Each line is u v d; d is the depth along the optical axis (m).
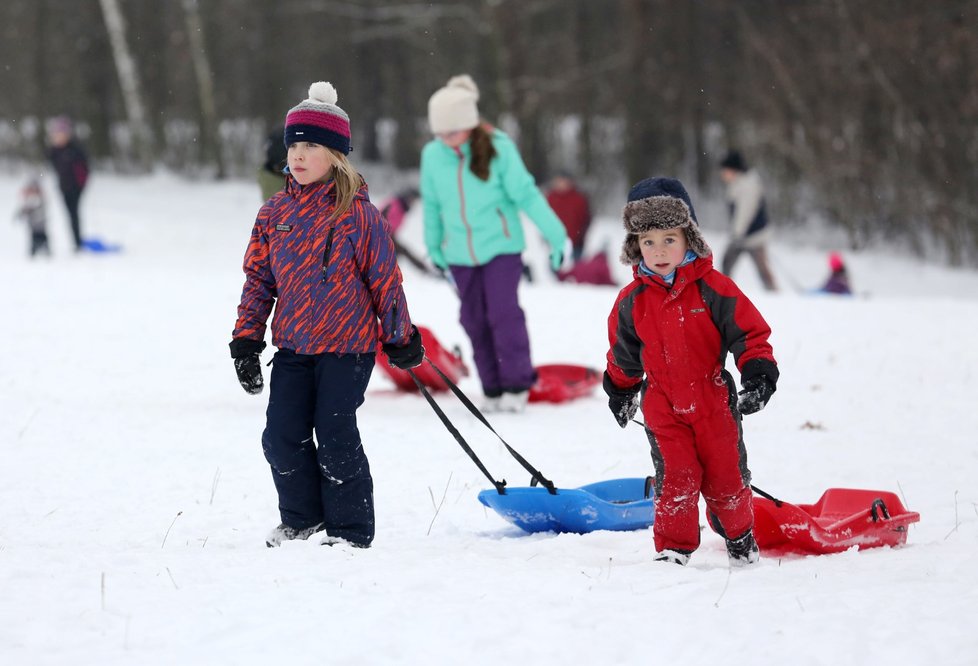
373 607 9.87
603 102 100.81
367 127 115.88
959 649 8.88
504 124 89.75
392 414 22.80
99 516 15.08
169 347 29.56
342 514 12.91
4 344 29.22
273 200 12.91
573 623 9.55
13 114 110.31
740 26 93.06
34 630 9.31
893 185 76.75
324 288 12.57
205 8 106.81
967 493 16.95
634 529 14.51
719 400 12.38
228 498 16.19
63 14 110.50
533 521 14.38
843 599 10.30
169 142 113.94
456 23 95.00
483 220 22.98
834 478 18.28
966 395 24.70
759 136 85.56
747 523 12.59
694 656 8.84
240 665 8.59
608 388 13.06
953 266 75.38
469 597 10.27
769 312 36.62
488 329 23.53
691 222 12.08
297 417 12.86
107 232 71.88
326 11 106.00
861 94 78.31
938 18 77.06
